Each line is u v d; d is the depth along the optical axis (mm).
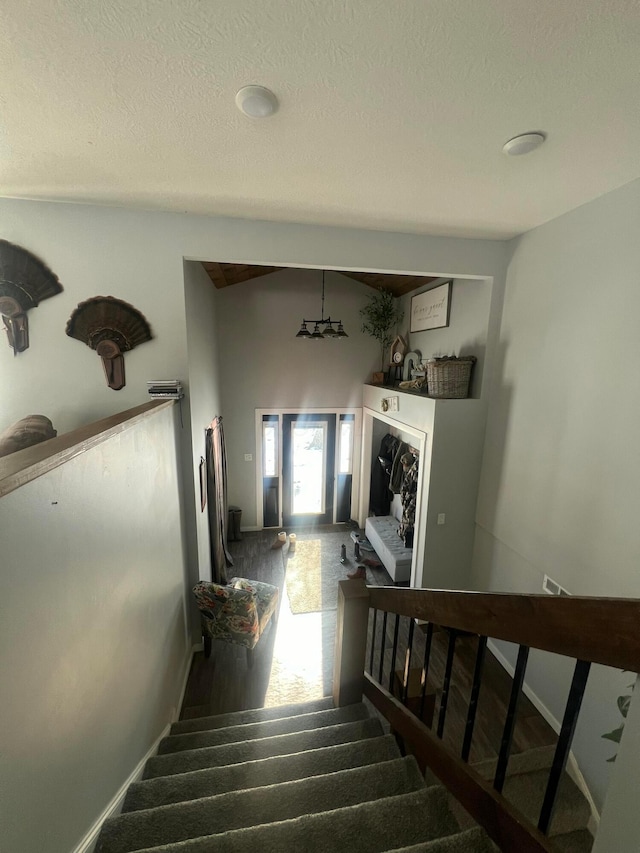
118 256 2479
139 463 1830
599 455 2170
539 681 2619
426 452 3371
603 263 2123
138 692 1758
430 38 1092
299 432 5531
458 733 2449
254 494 5555
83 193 2215
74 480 1156
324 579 4453
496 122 1481
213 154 1748
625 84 1258
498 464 3135
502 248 2990
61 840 1054
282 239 2658
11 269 2357
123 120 1500
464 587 3582
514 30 1061
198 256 2574
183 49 1140
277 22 1045
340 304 5238
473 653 3229
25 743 891
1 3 987
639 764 553
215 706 2703
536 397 2686
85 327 2506
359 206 2344
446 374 3264
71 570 1131
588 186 2014
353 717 1872
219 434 4297
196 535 2984
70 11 1014
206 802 1325
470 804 969
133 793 1501
